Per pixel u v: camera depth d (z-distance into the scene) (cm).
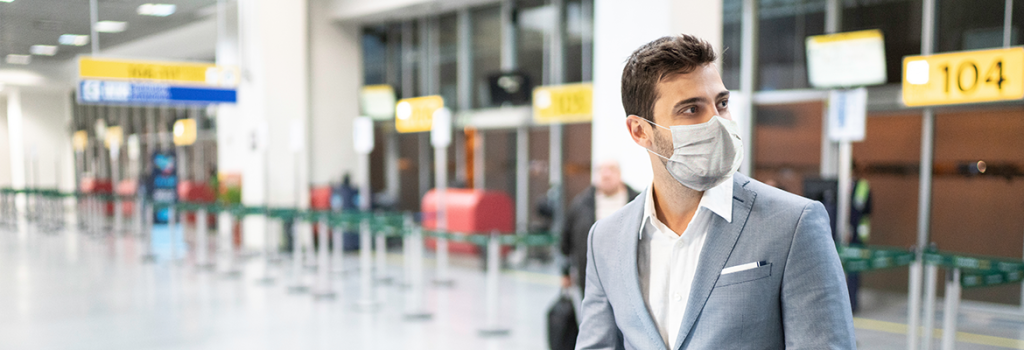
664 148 111
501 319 643
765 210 109
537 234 589
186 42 968
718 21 764
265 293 773
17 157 2069
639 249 123
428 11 1145
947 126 679
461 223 992
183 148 1723
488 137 1125
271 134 1134
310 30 1219
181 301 726
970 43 658
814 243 105
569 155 1027
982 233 663
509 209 1015
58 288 807
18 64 850
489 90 1082
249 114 1149
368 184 1283
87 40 798
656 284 121
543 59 1036
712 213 113
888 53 702
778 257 106
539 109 989
